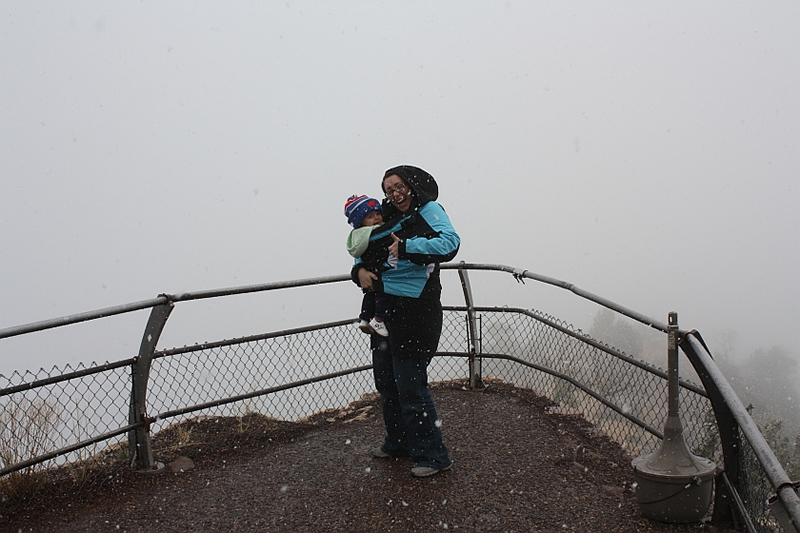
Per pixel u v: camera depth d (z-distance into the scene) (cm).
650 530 343
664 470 341
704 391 397
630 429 476
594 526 350
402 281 398
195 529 363
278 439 509
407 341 404
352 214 412
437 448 426
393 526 358
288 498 399
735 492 339
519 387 620
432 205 398
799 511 182
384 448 456
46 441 409
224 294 452
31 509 389
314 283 504
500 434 497
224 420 548
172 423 541
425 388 422
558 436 490
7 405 404
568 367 551
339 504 388
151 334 431
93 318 385
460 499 387
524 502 382
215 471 447
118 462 459
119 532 362
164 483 428
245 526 364
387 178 402
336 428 531
